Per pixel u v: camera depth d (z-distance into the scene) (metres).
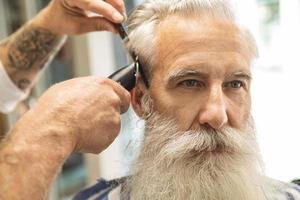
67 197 1.74
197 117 0.69
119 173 1.01
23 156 0.54
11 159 0.54
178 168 0.70
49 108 0.57
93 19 0.84
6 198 0.52
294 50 1.58
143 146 0.77
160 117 0.72
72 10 0.85
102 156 1.53
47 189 0.55
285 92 1.63
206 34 0.67
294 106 1.63
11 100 1.04
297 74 1.60
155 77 0.72
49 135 0.55
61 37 0.95
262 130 1.64
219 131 0.69
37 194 0.54
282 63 1.60
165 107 0.71
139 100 0.75
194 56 0.67
